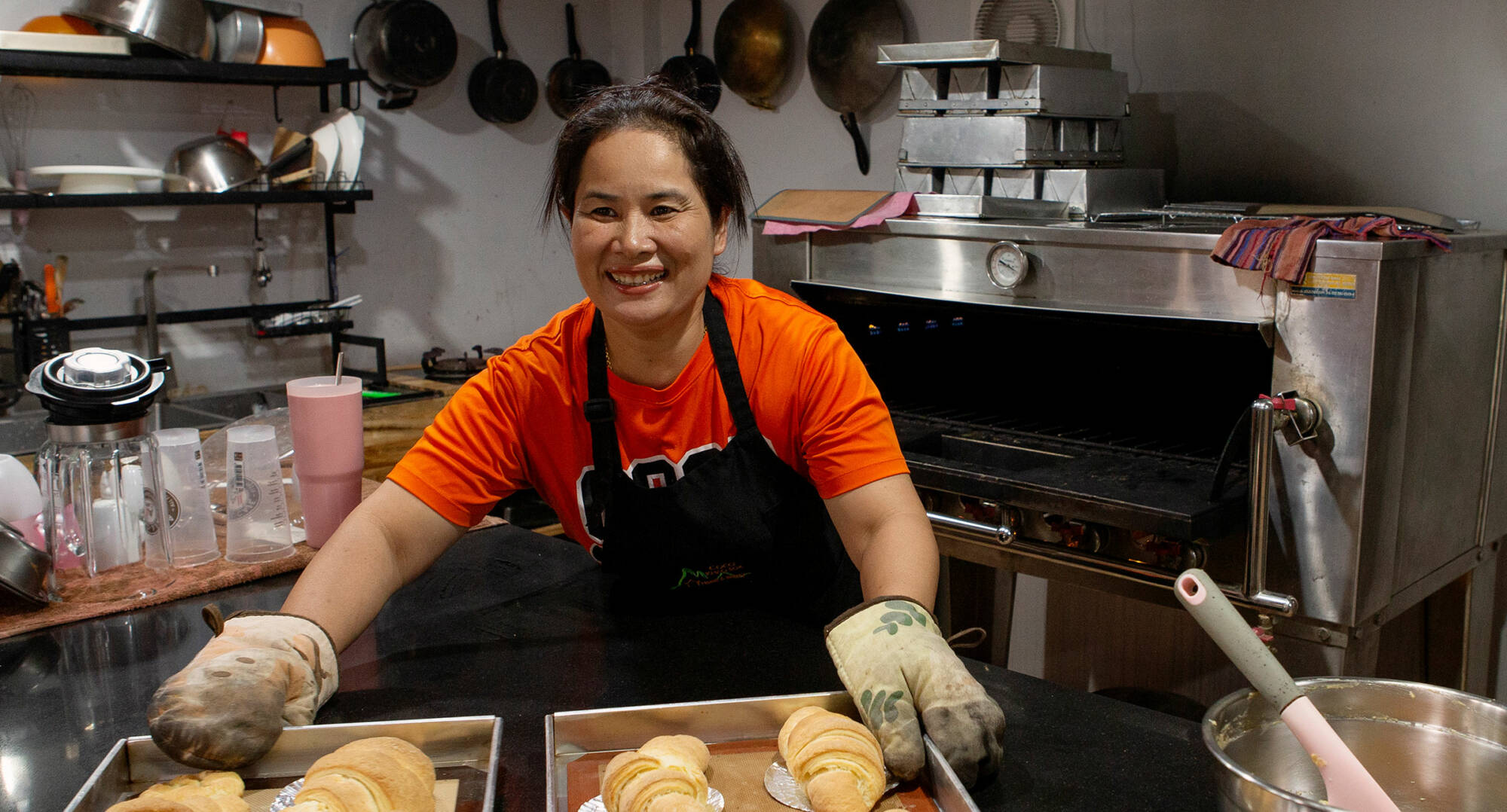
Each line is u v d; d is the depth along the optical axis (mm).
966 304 2164
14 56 2357
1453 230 1903
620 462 1219
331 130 3088
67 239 2805
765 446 1193
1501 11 1993
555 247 3881
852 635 922
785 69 3291
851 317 2473
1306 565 1790
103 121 2822
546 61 3727
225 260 3094
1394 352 1717
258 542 1365
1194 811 815
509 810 816
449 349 3637
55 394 1307
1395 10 2119
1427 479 1864
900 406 2490
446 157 3535
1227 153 2385
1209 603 732
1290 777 817
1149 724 956
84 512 1308
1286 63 2277
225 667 891
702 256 1056
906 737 837
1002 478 1896
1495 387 1996
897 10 2941
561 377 1206
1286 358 1771
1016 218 2211
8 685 1043
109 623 1194
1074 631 2678
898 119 3037
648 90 1057
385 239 3422
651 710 894
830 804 755
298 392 1366
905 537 1063
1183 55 2424
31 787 861
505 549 1454
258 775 875
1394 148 2156
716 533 1213
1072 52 2289
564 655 1106
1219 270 1836
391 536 1146
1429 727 782
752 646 1124
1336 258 1688
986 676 1062
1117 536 1935
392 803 768
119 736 943
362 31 3232
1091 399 2303
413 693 1020
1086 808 820
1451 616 2098
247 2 2764
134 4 2533
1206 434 2154
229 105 3035
